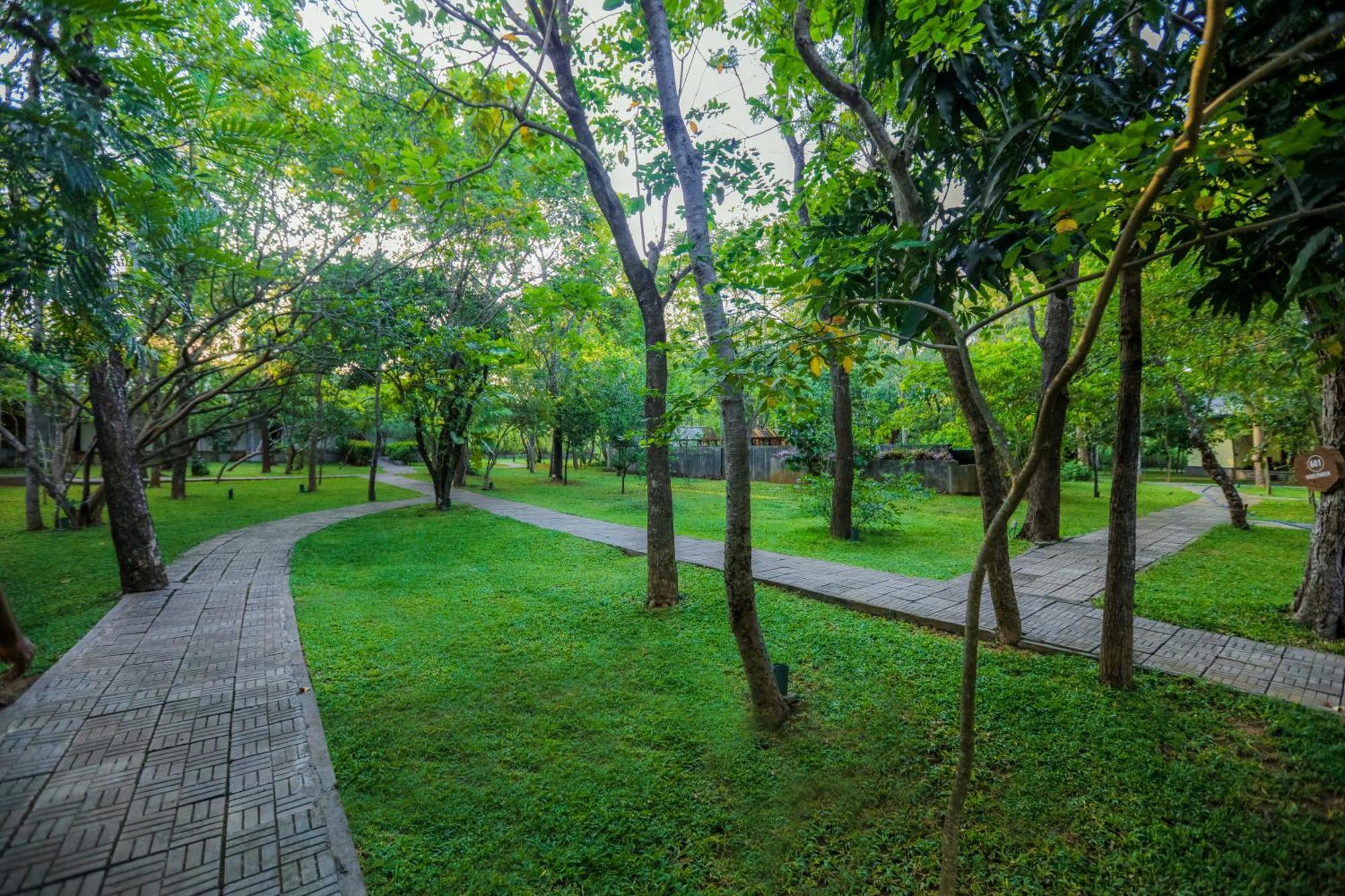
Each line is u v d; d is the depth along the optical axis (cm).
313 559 784
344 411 1959
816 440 1135
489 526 1059
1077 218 168
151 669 411
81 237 209
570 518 1164
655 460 558
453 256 1021
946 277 310
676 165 379
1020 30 309
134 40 268
